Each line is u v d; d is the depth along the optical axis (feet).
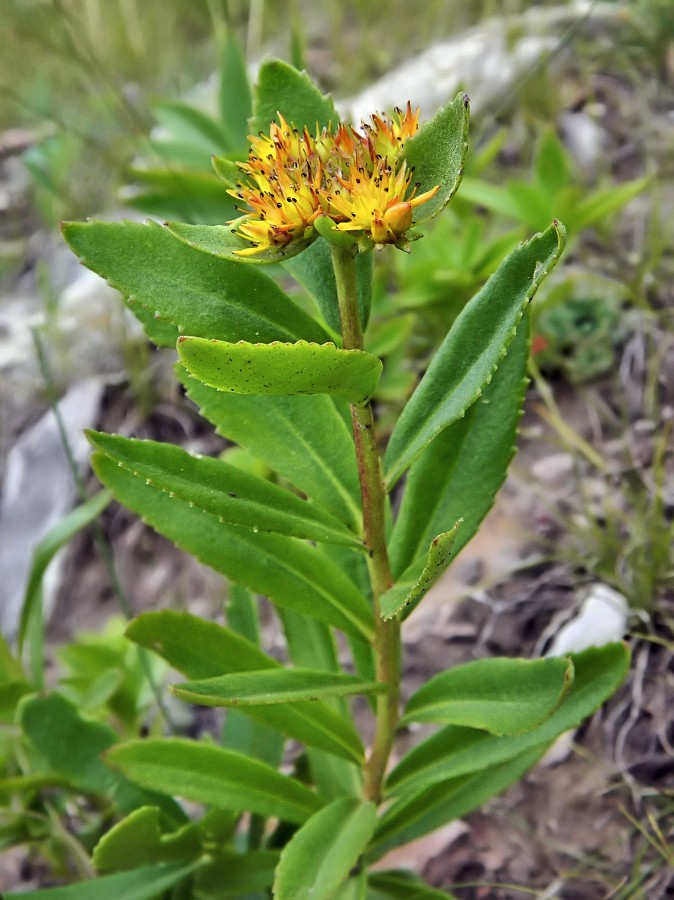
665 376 0.99
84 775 0.65
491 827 0.74
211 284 0.47
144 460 0.46
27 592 0.74
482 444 0.55
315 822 0.54
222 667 0.56
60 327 1.30
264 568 0.53
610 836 0.71
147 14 1.79
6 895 0.60
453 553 0.50
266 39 1.73
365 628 0.54
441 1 1.63
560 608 0.86
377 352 0.97
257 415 0.53
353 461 0.53
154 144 1.18
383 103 1.42
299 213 0.42
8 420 1.26
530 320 0.54
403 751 0.81
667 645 0.77
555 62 1.40
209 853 0.64
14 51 1.67
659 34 1.35
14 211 1.60
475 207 1.27
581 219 1.00
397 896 0.62
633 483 0.86
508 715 0.50
